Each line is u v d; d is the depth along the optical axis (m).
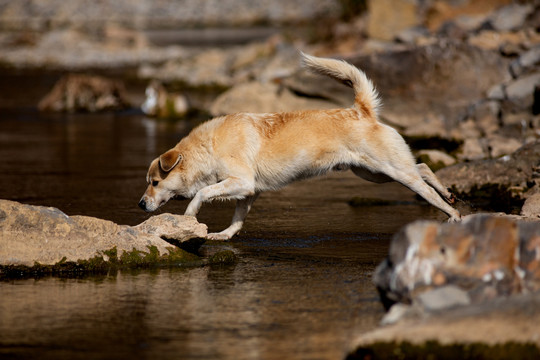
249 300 15.17
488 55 41.41
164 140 44.06
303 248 19.75
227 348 12.52
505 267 13.04
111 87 63.09
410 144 36.62
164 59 104.00
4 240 17.38
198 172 20.94
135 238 18.30
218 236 20.81
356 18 72.31
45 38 118.44
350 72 20.98
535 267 13.02
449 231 13.33
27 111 60.78
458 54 41.31
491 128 36.00
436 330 11.67
